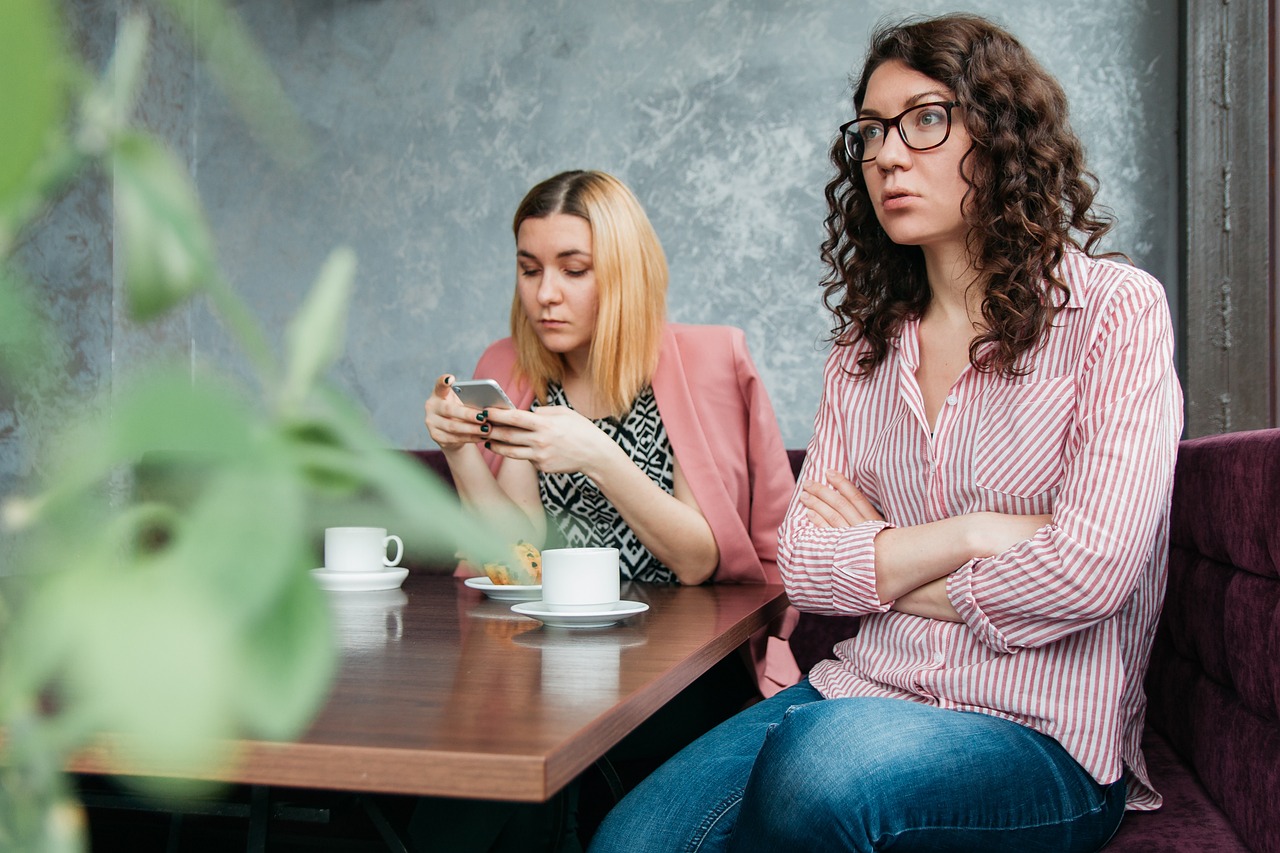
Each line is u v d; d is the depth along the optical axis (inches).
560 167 114.4
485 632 49.4
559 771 28.0
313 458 4.6
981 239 51.9
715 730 52.5
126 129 5.0
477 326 117.3
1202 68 86.1
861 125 54.9
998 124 51.2
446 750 27.5
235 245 123.6
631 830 45.6
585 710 32.4
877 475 55.8
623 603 53.1
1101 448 46.5
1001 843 42.6
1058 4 98.0
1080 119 97.1
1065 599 45.7
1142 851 44.3
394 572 67.9
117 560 4.2
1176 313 93.3
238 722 4.0
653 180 111.5
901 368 54.7
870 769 40.2
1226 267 85.3
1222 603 48.3
